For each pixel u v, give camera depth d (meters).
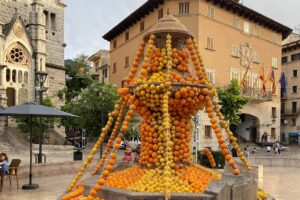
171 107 6.97
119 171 7.77
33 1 48.50
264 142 47.06
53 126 42.22
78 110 27.84
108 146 8.00
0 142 34.47
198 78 7.36
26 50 46.44
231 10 43.41
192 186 6.36
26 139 38.22
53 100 48.78
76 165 18.61
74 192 6.93
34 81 47.00
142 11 43.81
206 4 40.09
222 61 42.12
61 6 52.44
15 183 14.72
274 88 47.31
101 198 6.32
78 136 45.44
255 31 47.59
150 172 6.79
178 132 7.12
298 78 62.38
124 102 7.75
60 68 50.97
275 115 50.31
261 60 48.44
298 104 62.38
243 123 50.38
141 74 7.10
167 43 7.14
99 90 27.58
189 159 7.32
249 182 6.83
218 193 5.76
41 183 14.84
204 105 7.44
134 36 47.69
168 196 5.71
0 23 43.41
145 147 7.25
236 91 35.31
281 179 18.92
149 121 7.19
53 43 51.16
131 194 5.76
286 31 52.38
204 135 37.38
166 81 6.68
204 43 39.72
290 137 63.44
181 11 39.38
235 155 23.83
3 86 42.62
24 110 13.78
